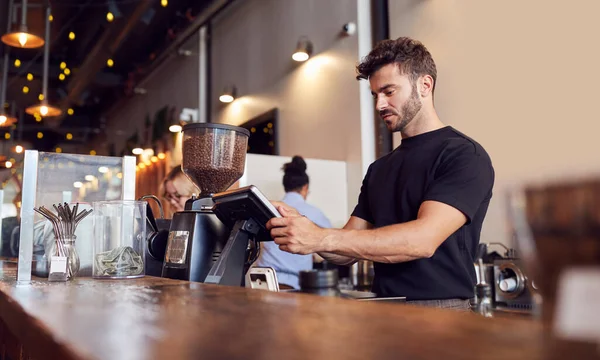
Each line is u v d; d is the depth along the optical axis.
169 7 7.48
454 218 1.44
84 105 11.70
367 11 4.38
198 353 0.45
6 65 8.48
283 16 5.46
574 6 2.76
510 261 2.48
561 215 0.32
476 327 0.55
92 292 1.05
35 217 1.66
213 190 1.57
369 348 0.45
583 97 2.69
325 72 4.75
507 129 3.12
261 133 5.97
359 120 4.29
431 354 0.42
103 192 1.82
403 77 1.67
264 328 0.56
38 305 0.83
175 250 1.50
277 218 1.38
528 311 2.29
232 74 6.50
